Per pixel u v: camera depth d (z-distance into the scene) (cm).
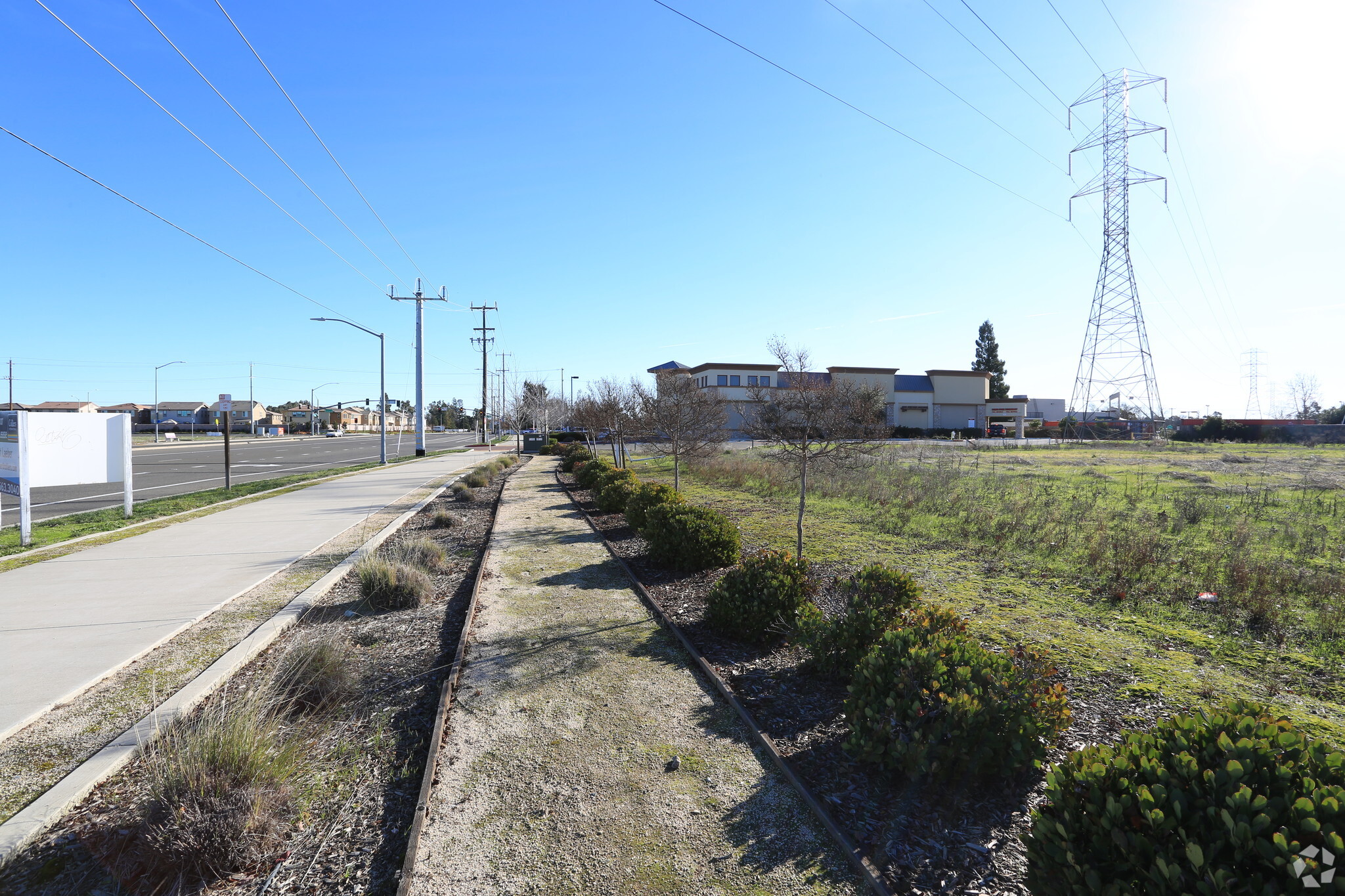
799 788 327
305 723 410
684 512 872
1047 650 534
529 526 1226
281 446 5853
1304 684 468
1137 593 698
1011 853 279
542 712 425
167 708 409
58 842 290
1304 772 199
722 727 403
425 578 730
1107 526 1085
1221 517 1159
